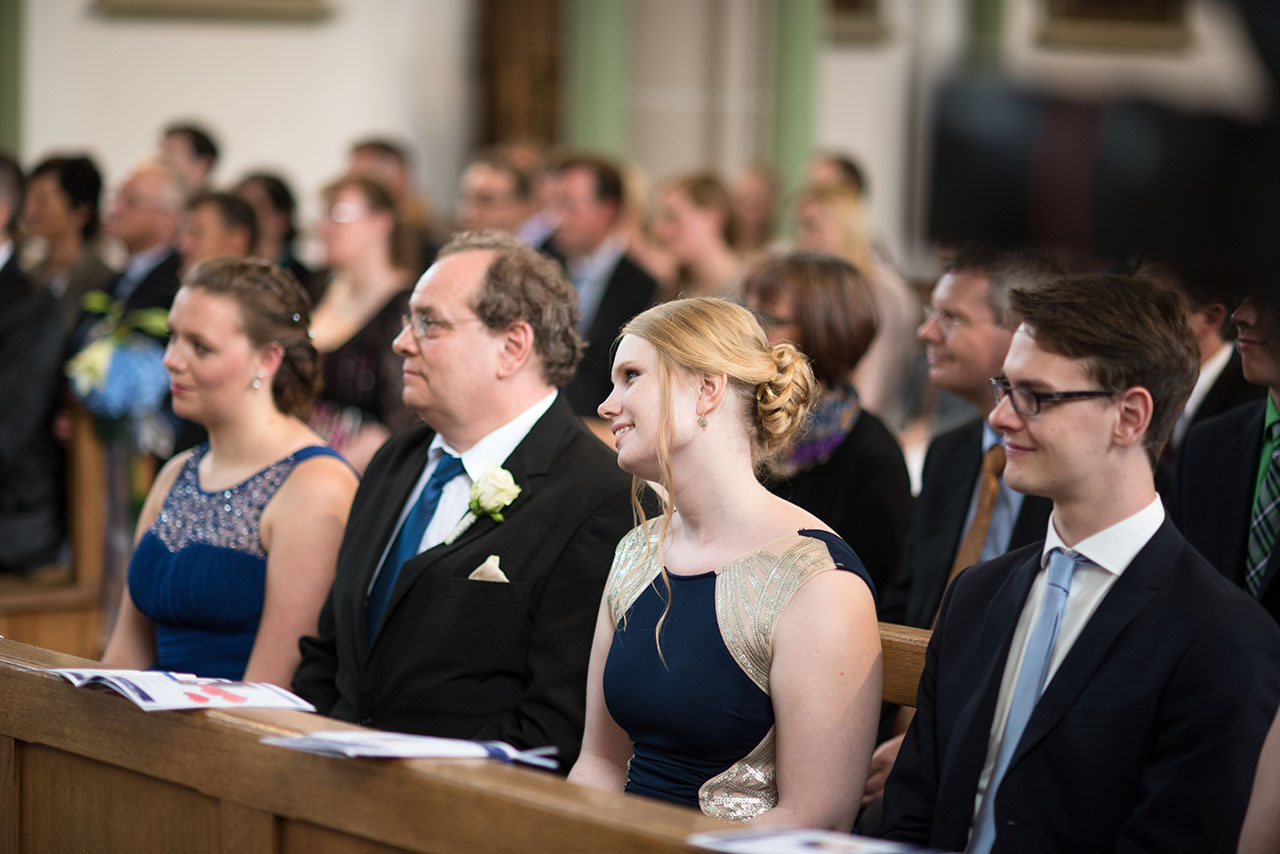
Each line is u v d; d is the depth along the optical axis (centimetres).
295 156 1010
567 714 257
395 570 284
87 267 616
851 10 1166
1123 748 185
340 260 541
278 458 314
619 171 631
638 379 225
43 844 236
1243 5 83
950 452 302
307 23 1003
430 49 1060
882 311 629
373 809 190
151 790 219
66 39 968
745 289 340
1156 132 85
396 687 270
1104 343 186
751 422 227
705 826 165
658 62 1090
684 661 220
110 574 503
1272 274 85
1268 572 238
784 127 1080
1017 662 200
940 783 204
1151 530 193
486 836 178
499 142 1098
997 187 89
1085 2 1083
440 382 278
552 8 1081
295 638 302
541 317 280
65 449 530
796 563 217
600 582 265
